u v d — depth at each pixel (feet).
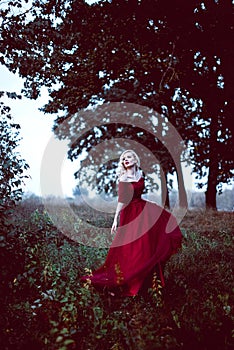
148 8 49.52
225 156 54.24
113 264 21.57
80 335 15.79
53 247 27.94
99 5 50.75
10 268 20.66
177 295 20.35
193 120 56.29
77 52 53.47
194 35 50.49
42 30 49.67
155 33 50.42
